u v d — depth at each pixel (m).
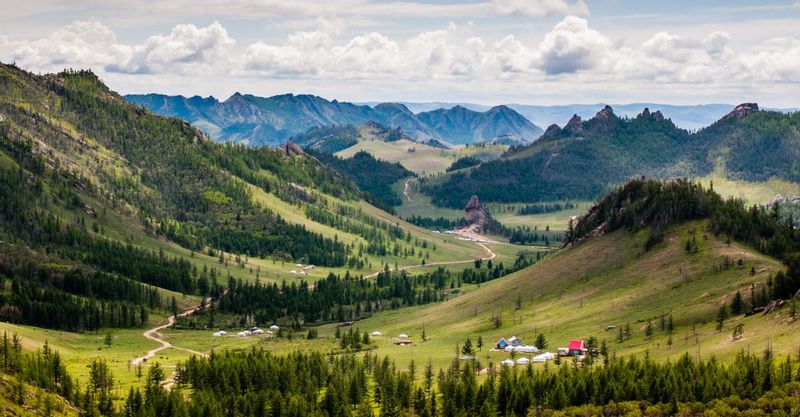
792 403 179.12
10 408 190.12
